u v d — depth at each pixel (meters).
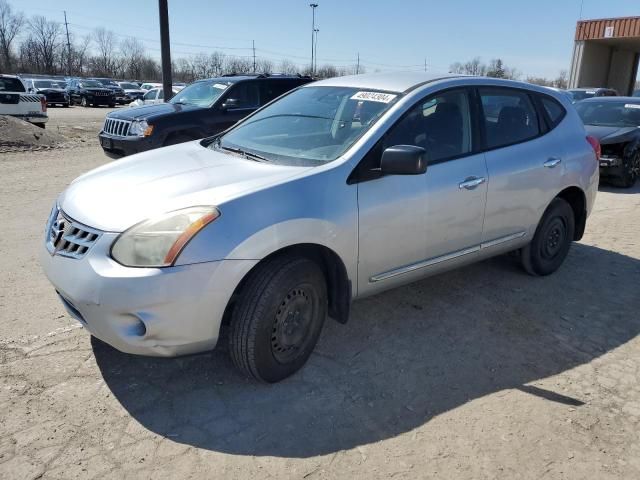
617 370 3.36
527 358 3.48
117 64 85.44
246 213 2.76
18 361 3.21
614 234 6.30
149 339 2.64
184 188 2.95
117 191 3.03
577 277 4.88
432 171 3.59
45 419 2.72
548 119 4.61
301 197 2.96
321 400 2.97
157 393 2.98
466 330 3.82
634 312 4.20
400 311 4.09
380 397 3.02
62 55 79.75
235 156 3.60
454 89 3.88
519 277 4.82
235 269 2.70
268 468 2.46
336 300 3.33
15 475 2.35
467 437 2.71
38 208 6.79
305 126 3.77
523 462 2.55
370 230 3.26
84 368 3.17
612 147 8.96
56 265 2.85
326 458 2.54
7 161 10.61
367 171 3.24
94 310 2.64
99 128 19.28
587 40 28.66
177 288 2.60
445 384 3.17
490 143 4.05
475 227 3.94
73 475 2.37
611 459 2.58
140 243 2.62
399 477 2.43
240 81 9.20
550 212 4.61
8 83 16.03
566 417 2.88
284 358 3.08
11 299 4.04
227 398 2.96
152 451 2.54
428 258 3.71
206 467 2.45
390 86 3.81
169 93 14.52
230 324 2.92
